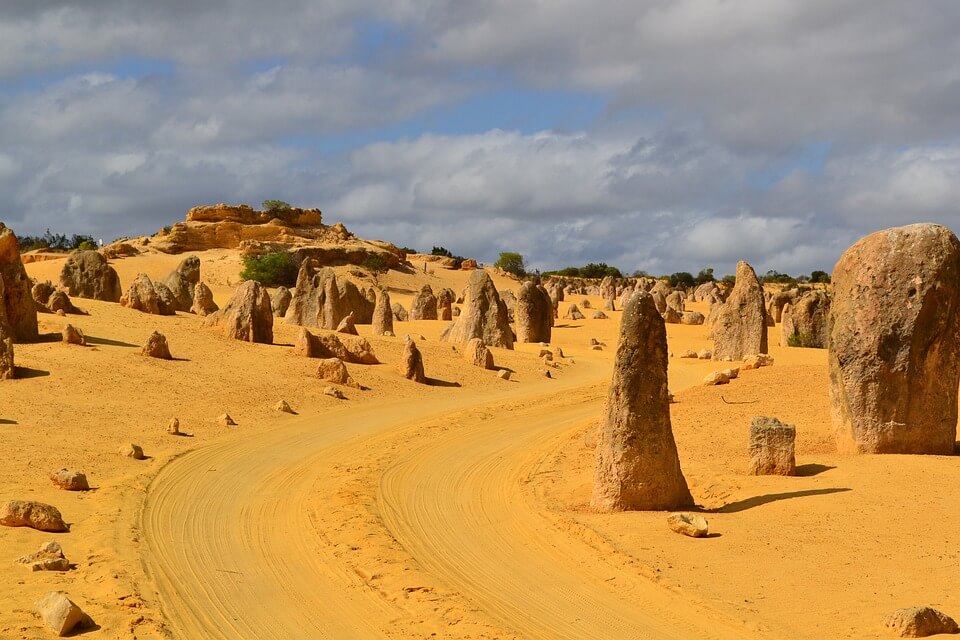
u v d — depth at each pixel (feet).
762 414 84.79
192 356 103.60
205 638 37.96
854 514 52.49
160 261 340.80
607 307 261.65
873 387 65.36
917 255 64.54
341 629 39.11
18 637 36.17
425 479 65.98
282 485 63.16
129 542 49.34
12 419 74.02
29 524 50.98
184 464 67.51
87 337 104.94
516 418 92.27
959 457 63.93
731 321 139.95
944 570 44.11
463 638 37.73
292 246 361.30
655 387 55.42
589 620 39.75
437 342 144.77
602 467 55.93
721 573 44.29
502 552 49.19
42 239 428.97
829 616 39.04
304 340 110.11
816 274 439.22
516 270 474.08
